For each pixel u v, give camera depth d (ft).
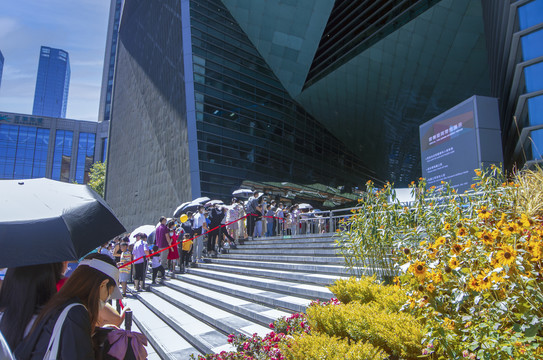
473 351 7.95
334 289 14.24
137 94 137.08
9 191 6.69
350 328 10.55
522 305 8.00
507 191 13.61
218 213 41.45
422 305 9.37
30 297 5.70
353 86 103.81
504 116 47.01
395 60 88.38
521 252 8.52
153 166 113.91
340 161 139.44
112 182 156.97
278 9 99.60
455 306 9.14
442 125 31.37
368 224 15.57
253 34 107.45
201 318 20.35
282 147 110.11
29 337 5.25
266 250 35.73
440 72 85.81
